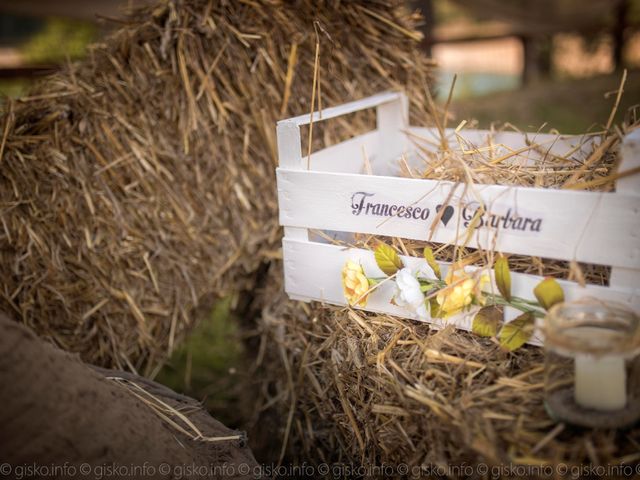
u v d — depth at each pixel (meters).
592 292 1.39
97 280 2.03
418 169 2.00
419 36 2.25
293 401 1.99
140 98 2.03
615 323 1.28
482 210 1.45
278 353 2.15
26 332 1.31
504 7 5.81
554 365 1.31
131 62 2.01
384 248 1.57
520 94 6.16
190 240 2.16
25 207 1.93
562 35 8.45
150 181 2.07
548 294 1.38
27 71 4.19
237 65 2.10
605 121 5.70
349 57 2.24
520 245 1.43
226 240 2.24
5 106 1.95
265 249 2.30
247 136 2.17
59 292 1.98
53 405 1.28
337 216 1.65
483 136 2.10
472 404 1.35
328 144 2.29
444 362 1.47
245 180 2.22
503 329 1.43
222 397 2.56
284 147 1.70
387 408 1.48
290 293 1.81
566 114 5.92
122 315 2.09
